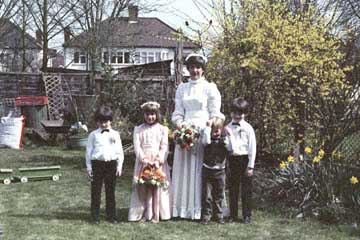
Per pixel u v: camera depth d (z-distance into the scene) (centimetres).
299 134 859
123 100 1237
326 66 855
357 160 783
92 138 616
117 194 786
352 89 852
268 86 864
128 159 1107
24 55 3066
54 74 1980
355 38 942
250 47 870
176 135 611
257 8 905
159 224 605
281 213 656
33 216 651
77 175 985
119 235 561
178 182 629
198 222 614
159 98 1190
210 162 608
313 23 910
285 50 852
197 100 618
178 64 1084
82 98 1847
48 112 1903
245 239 551
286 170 714
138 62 3741
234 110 613
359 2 1169
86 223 613
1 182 899
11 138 1475
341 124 840
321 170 684
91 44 2555
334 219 619
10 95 2005
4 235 557
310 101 856
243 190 616
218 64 898
